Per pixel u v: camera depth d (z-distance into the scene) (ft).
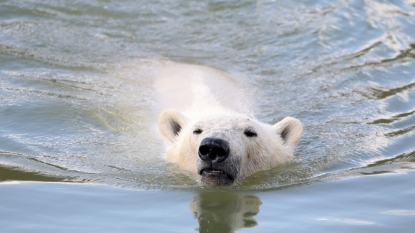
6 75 51.67
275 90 51.06
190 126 38.88
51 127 43.68
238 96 48.91
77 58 56.85
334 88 50.98
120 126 45.01
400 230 28.76
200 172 33.04
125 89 50.98
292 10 66.49
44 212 30.71
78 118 45.44
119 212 31.07
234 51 59.36
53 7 65.82
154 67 55.67
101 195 33.32
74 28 63.00
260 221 30.22
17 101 46.78
